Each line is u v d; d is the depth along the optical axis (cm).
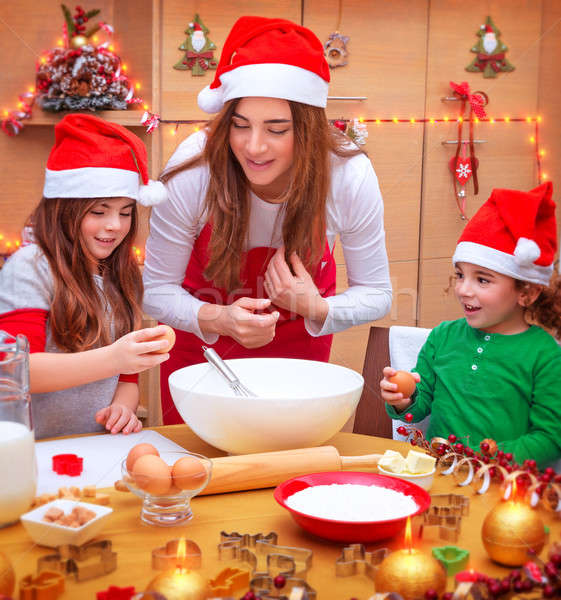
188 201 152
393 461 106
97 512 86
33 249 134
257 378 132
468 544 87
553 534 89
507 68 306
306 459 104
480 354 142
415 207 304
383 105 291
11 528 90
